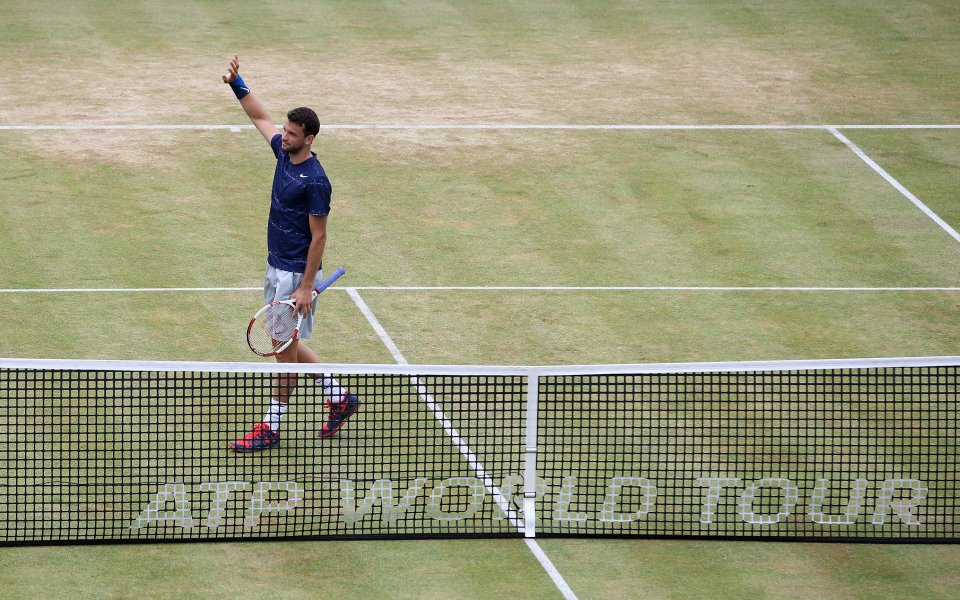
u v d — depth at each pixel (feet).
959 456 104.88
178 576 85.92
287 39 244.83
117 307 135.44
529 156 189.78
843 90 223.92
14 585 84.12
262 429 102.73
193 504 95.25
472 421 108.88
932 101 219.00
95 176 176.14
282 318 104.99
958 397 115.85
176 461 101.35
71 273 144.56
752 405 113.80
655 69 233.35
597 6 272.51
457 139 195.93
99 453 101.96
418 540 91.66
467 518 94.58
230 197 171.12
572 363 124.88
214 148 188.96
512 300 140.97
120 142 189.47
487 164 186.29
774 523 94.89
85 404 110.22
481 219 166.20
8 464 96.68
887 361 93.66
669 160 189.67
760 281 148.36
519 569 88.07
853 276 150.41
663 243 159.63
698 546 91.76
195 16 256.93
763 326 135.13
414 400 112.78
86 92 211.00
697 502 97.60
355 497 96.84
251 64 229.04
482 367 92.99
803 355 127.75
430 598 84.17
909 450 105.81
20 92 209.46
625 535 92.79
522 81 224.94
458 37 249.55
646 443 106.22
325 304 138.00
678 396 115.34
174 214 164.35
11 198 166.61
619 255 155.43
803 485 100.32
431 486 98.94
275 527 92.53
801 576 87.86
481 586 85.76
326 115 204.23
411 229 161.89
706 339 131.44
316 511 94.94
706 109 212.84
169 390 113.70
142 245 153.89
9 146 185.68
